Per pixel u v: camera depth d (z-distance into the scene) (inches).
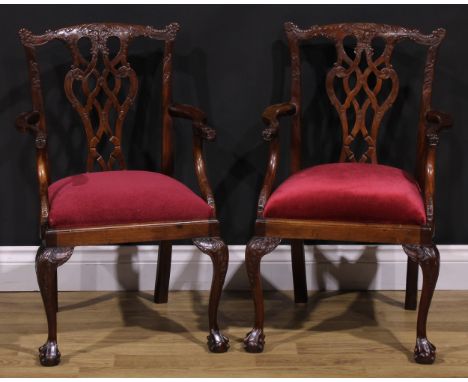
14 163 116.1
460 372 96.3
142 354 100.4
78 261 118.5
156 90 115.0
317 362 98.6
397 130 116.6
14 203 117.3
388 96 112.2
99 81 106.7
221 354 100.5
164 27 113.6
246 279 119.8
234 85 115.4
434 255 95.0
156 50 113.9
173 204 96.7
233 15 113.4
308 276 119.9
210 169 117.8
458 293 119.0
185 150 117.3
